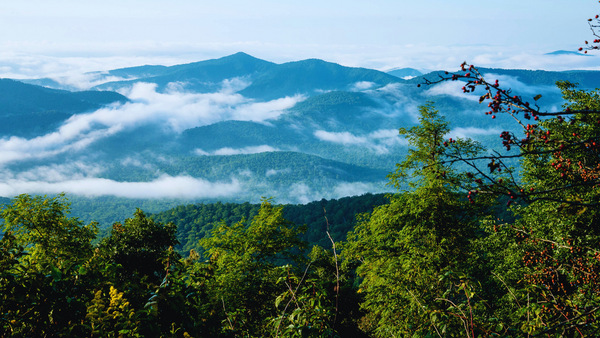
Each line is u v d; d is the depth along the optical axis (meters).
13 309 3.41
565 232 9.09
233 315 4.98
